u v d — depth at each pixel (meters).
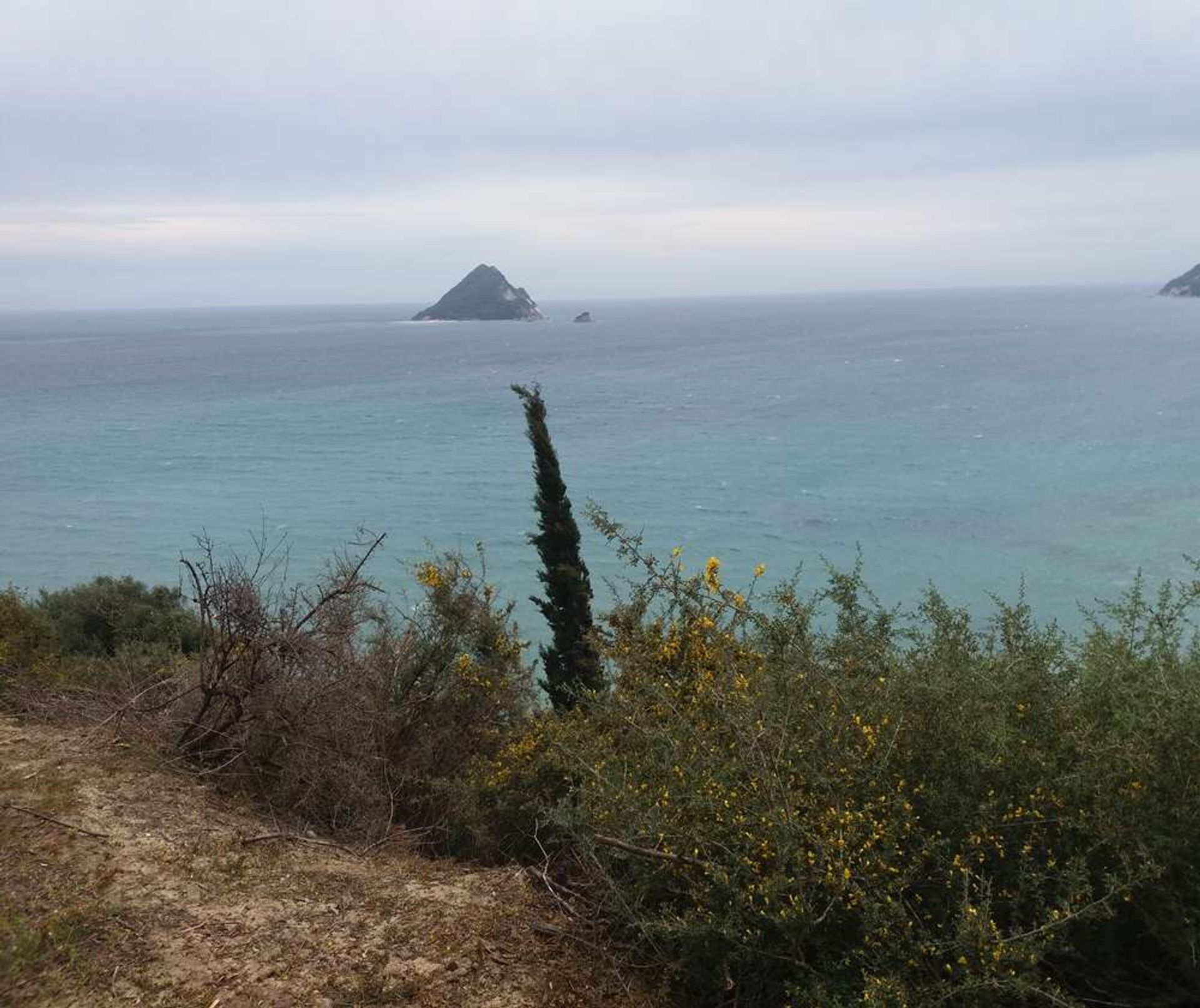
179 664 7.40
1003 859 3.51
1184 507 49.72
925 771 3.75
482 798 5.73
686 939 3.51
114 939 3.81
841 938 3.39
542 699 9.65
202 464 75.31
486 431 93.19
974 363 150.50
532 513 54.41
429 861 5.02
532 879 4.48
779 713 3.84
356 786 5.76
